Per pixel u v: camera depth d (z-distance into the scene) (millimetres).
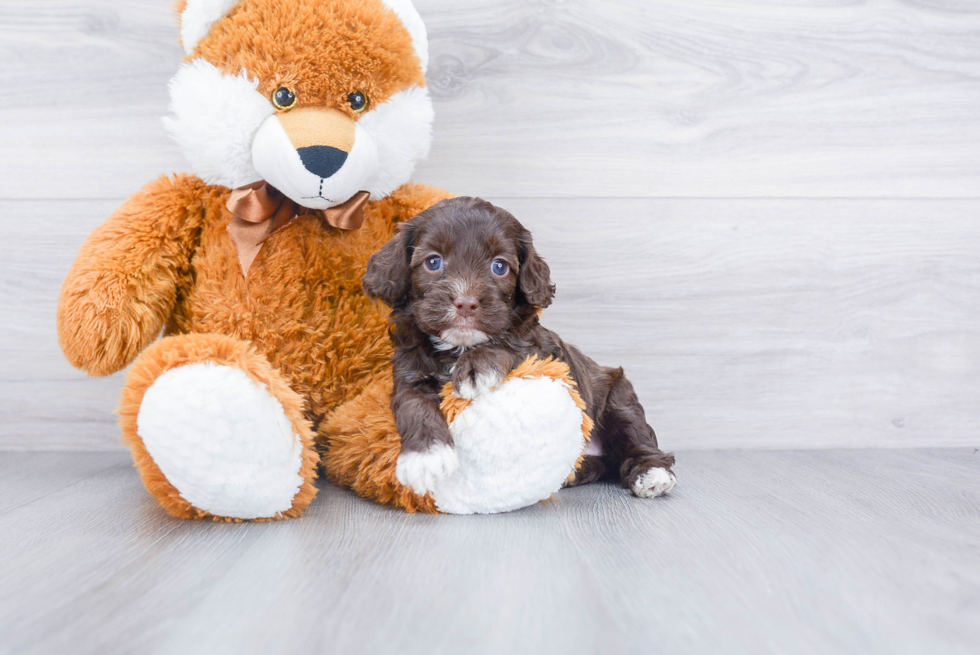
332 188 654
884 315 843
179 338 601
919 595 511
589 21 815
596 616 485
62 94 797
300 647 457
